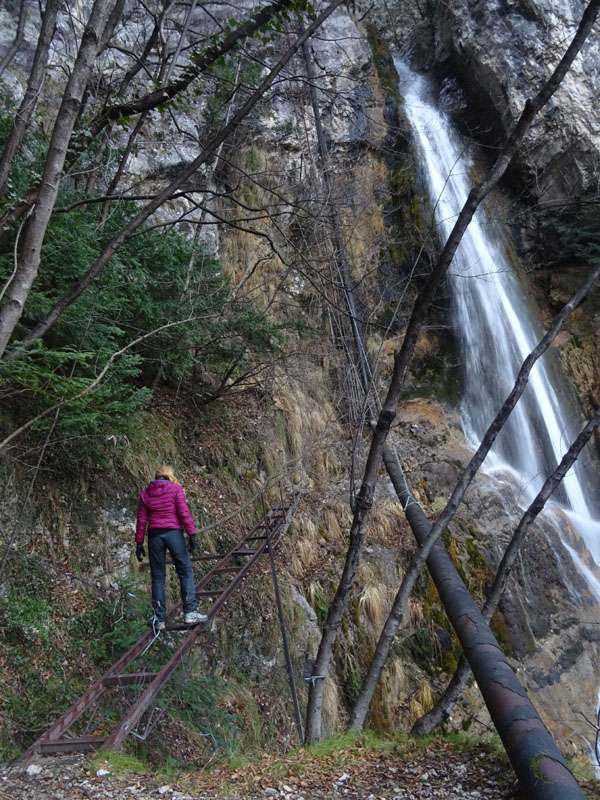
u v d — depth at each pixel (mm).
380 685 8117
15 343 4629
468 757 4637
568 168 16906
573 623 10234
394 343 13820
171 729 5625
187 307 7445
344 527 9805
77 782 3748
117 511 7066
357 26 17094
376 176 15562
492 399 14430
